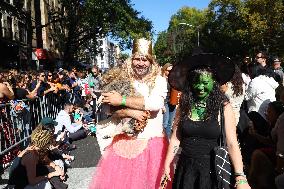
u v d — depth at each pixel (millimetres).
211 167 3090
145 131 3920
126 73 3934
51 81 12570
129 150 3912
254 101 6324
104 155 4023
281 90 5922
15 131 7582
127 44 39562
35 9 38938
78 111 10547
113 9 37969
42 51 35156
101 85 4016
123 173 3896
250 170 5035
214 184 3061
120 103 3773
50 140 5395
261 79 6316
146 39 3961
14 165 5230
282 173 4520
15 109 7660
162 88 3893
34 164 5211
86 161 7570
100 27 39781
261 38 51875
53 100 11195
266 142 5672
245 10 52656
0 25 27312
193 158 3137
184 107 3207
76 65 45062
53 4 46406
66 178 6379
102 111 4008
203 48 3352
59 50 42344
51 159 6113
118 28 39094
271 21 50375
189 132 3148
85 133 9969
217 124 3100
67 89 13023
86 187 5805
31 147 5312
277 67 10062
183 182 3146
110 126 3988
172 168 3559
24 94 8547
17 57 28203
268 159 4895
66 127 8945
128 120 3869
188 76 3211
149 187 3818
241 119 6273
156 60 4012
